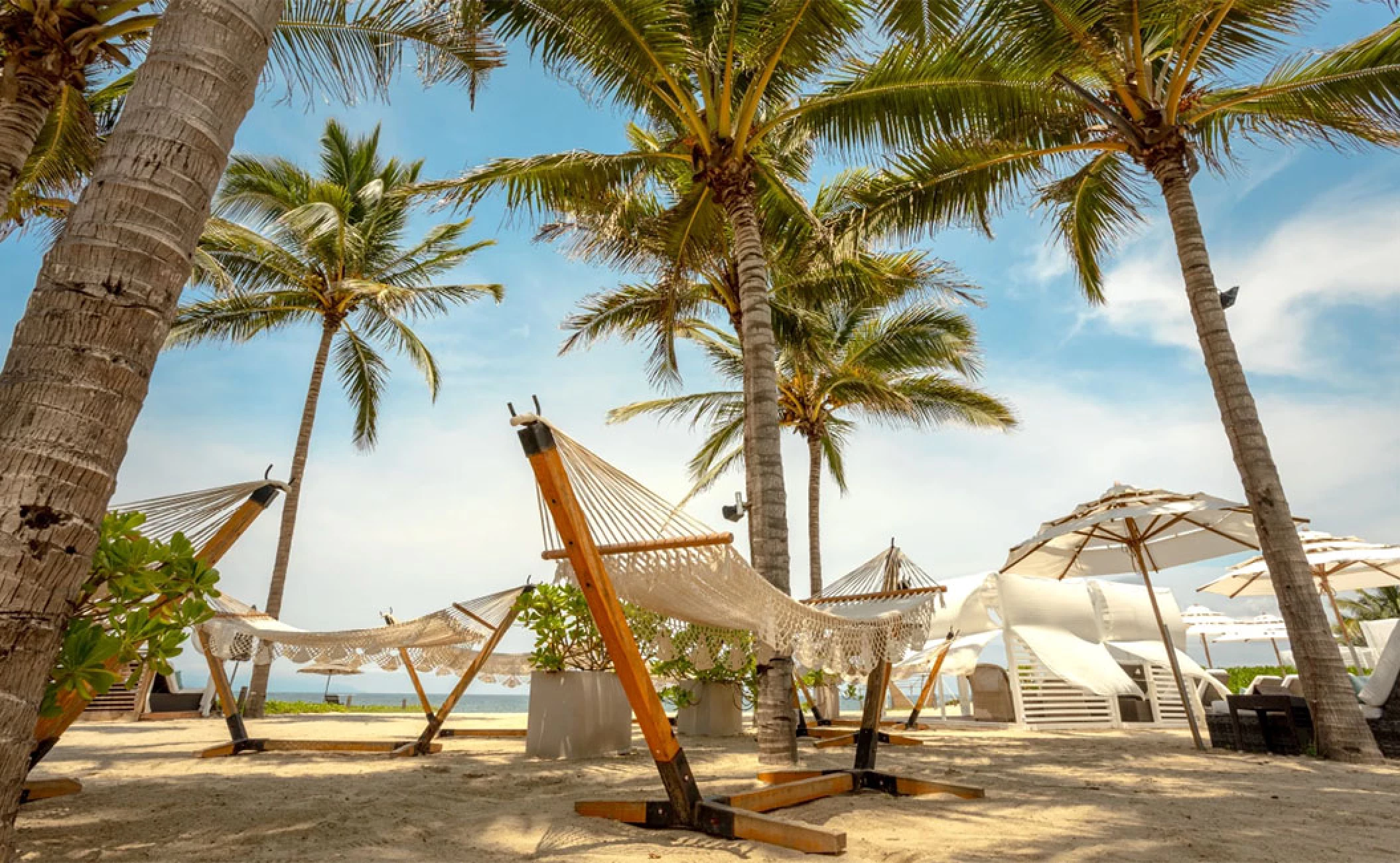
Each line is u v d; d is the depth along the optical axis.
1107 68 8.32
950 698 17.09
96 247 2.31
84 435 2.19
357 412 17.72
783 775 4.79
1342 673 6.61
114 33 6.40
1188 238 8.12
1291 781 5.05
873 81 7.96
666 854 2.97
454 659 7.63
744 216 7.81
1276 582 7.06
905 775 4.95
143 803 4.02
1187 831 3.32
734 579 3.34
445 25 7.24
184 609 3.05
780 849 3.04
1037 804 4.05
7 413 2.15
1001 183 9.45
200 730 9.73
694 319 14.98
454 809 3.90
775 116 8.54
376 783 4.84
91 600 2.82
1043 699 11.09
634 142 11.38
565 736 6.46
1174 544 9.01
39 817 3.64
